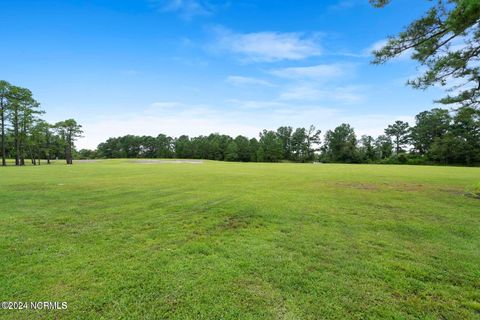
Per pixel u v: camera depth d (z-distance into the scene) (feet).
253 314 7.47
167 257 11.10
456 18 18.31
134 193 26.89
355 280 9.36
